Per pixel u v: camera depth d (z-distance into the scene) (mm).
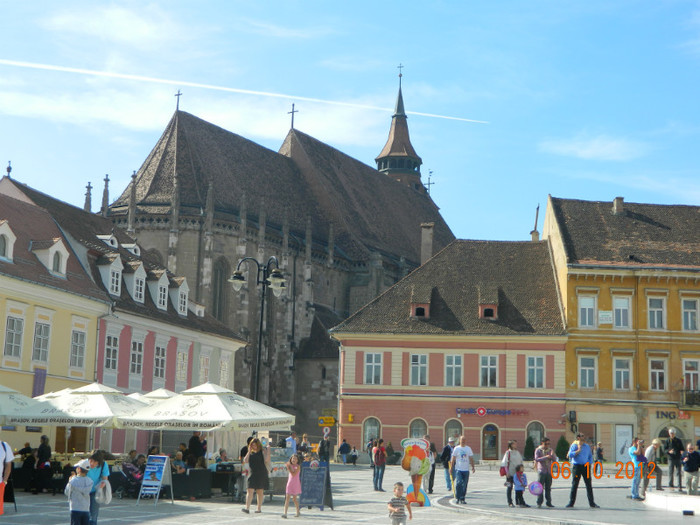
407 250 153125
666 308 76875
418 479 30391
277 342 119312
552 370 76500
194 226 109750
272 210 128500
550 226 85688
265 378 115875
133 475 38062
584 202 85188
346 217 140375
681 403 75250
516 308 79562
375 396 78062
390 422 77688
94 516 25125
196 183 117500
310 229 124750
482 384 77250
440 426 77188
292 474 32125
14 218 60438
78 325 61156
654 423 75500
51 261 59156
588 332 76688
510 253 85250
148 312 70188
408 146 190125
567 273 77188
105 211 111125
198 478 38406
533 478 56500
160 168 117688
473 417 76875
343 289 135125
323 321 124625
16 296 54656
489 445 76500
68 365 59938
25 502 34969
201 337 79062
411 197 169500
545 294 80625
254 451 33562
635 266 76688
